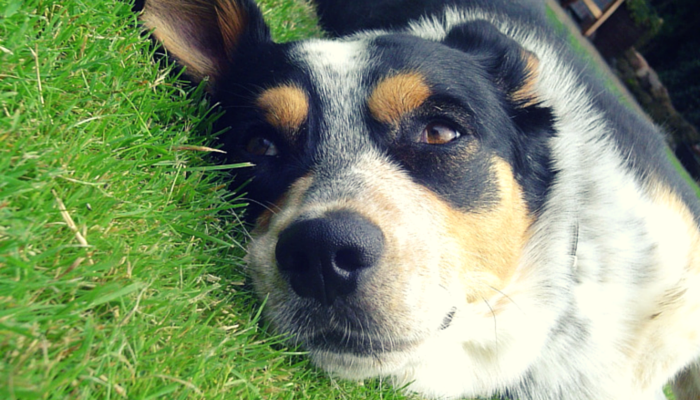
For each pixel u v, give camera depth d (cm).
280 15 59
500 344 38
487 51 41
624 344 42
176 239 31
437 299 32
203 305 30
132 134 32
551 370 41
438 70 37
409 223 32
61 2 31
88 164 28
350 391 34
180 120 36
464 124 36
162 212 30
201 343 28
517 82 41
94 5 33
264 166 36
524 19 55
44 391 21
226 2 40
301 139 36
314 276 30
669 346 42
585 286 41
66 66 30
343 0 67
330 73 36
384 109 35
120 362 25
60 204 26
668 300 42
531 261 39
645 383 43
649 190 45
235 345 29
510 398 41
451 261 33
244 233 34
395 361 31
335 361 32
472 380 39
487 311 37
